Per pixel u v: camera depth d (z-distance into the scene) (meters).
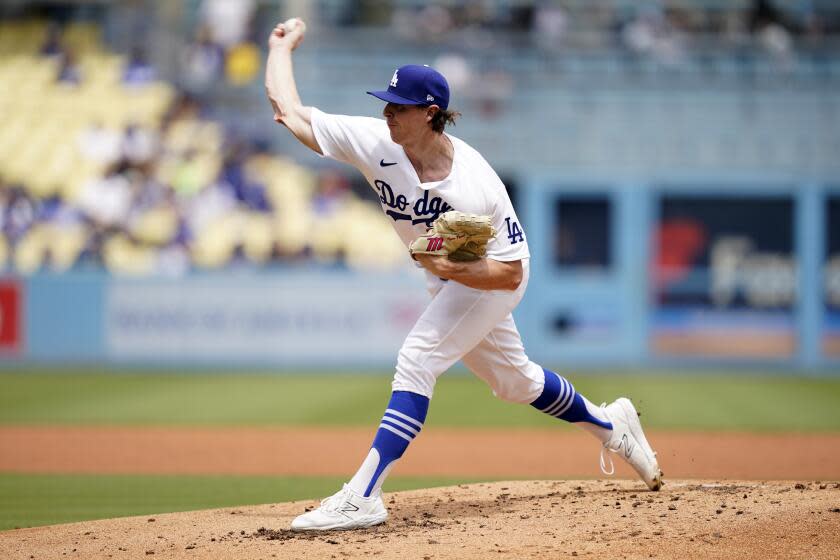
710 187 65.50
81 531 17.91
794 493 18.72
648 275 65.00
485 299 17.19
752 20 72.06
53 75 73.00
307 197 65.69
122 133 67.94
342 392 49.34
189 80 71.94
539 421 40.84
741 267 65.38
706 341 64.81
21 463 30.06
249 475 27.81
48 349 61.06
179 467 29.33
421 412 17.33
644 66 69.69
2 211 63.62
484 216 16.11
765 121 67.19
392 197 17.45
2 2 77.06
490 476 27.58
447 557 15.05
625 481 21.88
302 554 15.44
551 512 18.03
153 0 76.62
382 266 63.66
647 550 15.16
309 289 61.31
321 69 70.25
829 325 64.81
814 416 41.34
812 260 64.88
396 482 26.50
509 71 69.25
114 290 61.03
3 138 68.56
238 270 62.62
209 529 17.75
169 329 61.19
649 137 66.69
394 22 76.75
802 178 65.19
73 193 64.94
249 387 51.47
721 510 17.31
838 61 69.50
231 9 71.94
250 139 68.81
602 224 66.06
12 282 60.75
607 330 64.69
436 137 16.92
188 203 64.38
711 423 39.09
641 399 46.44
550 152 66.44
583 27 74.69
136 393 48.78
